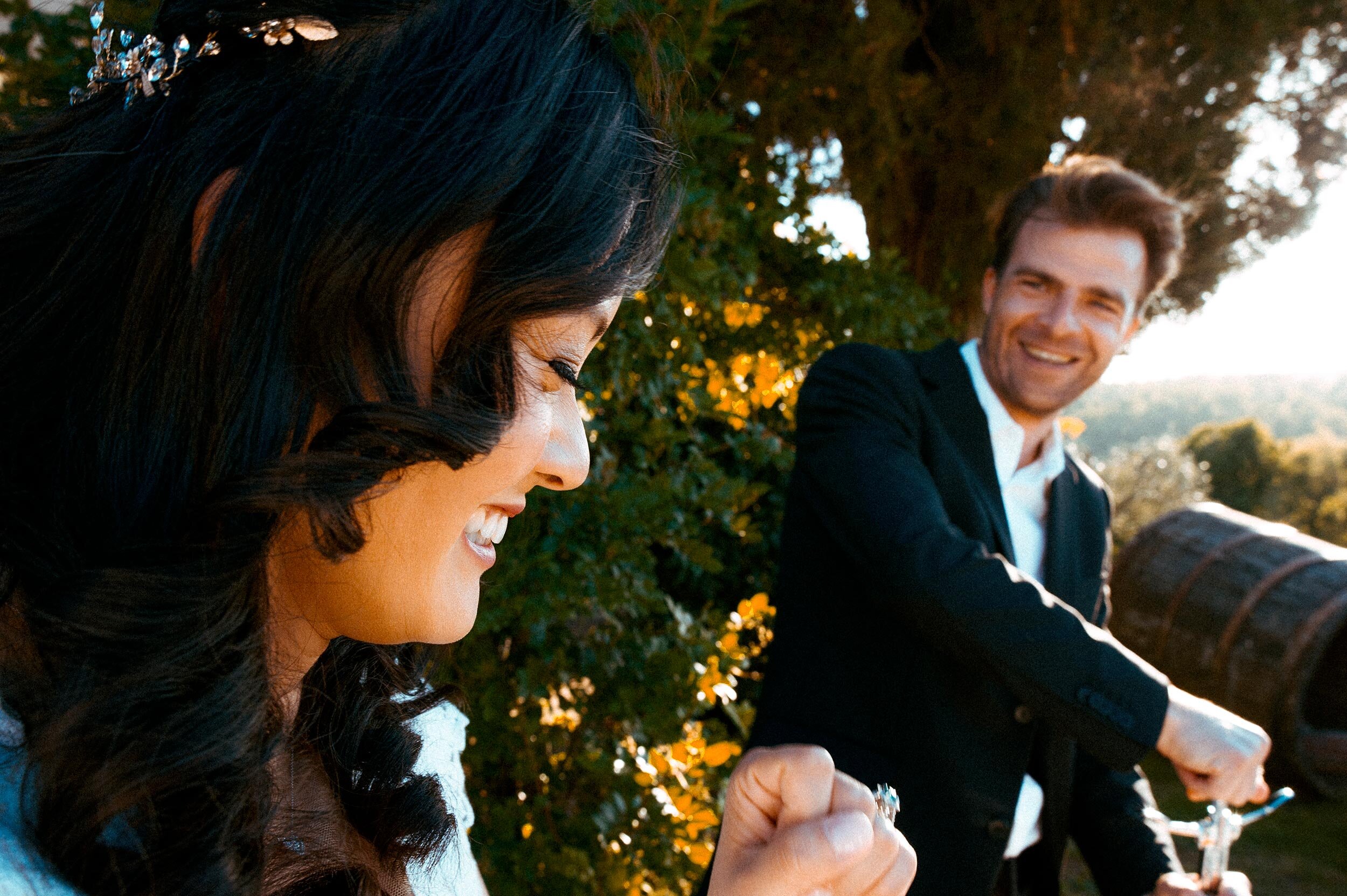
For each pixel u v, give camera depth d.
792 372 3.22
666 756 1.90
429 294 0.50
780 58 4.40
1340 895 3.85
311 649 0.58
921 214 6.08
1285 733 4.86
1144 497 10.30
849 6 4.43
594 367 1.88
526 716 1.85
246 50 0.51
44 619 0.47
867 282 3.76
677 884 1.96
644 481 1.99
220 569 0.48
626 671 1.92
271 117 0.49
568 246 0.50
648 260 0.59
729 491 2.27
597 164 0.52
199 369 0.49
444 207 0.47
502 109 0.49
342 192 0.47
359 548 0.50
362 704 0.74
